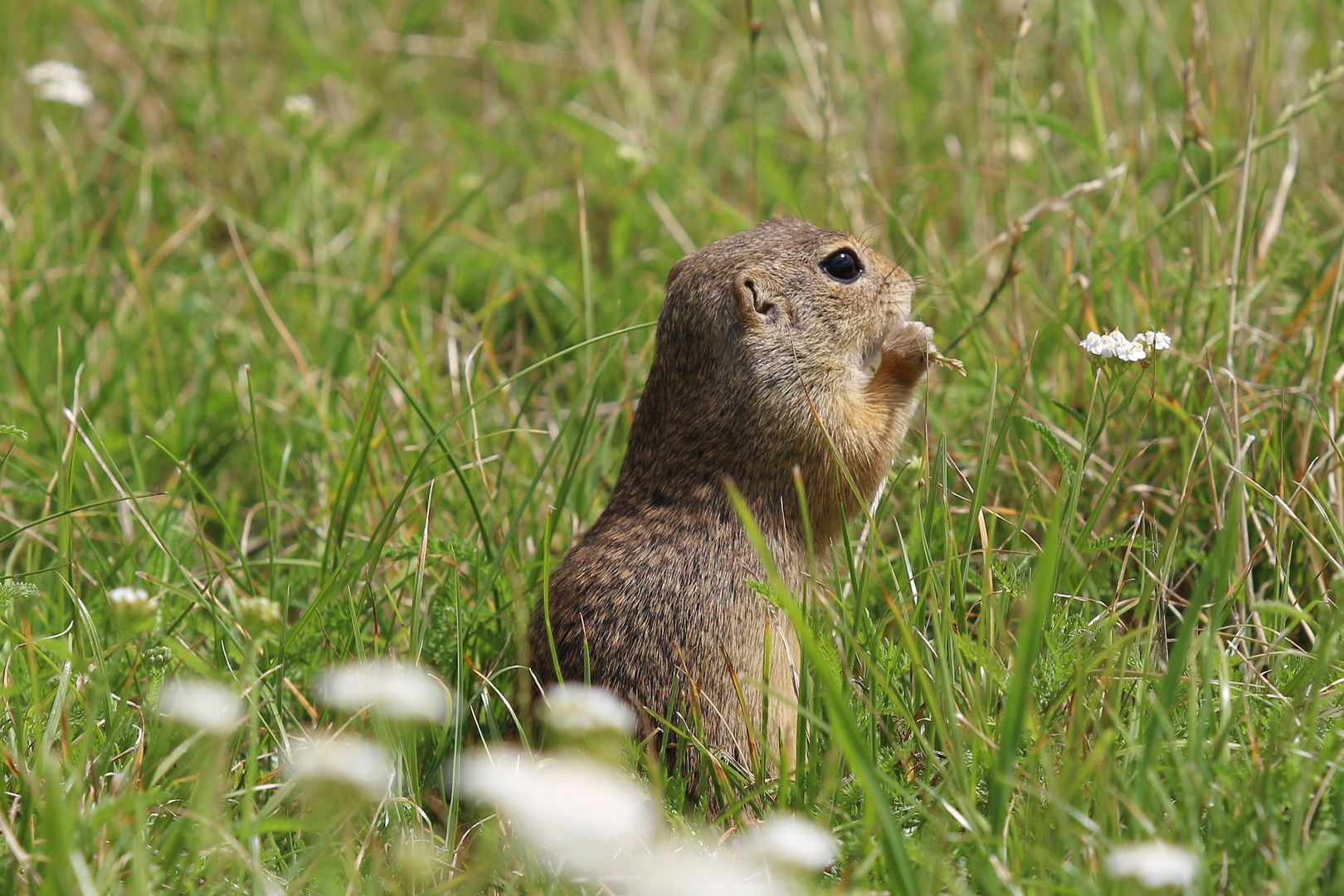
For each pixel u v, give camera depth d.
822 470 9.35
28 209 14.80
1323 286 11.09
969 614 9.05
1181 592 9.89
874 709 7.51
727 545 8.82
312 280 13.97
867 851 6.53
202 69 17.92
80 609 8.38
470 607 9.59
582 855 5.45
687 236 13.98
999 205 14.12
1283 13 15.96
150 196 15.49
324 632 8.98
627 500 9.33
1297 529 9.55
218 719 6.24
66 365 12.62
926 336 9.65
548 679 8.52
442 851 7.30
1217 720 7.45
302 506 11.38
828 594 8.62
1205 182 12.48
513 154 15.80
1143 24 14.88
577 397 11.46
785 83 17.58
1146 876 5.55
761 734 8.10
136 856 6.07
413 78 18.30
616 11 18.67
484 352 12.74
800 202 14.75
